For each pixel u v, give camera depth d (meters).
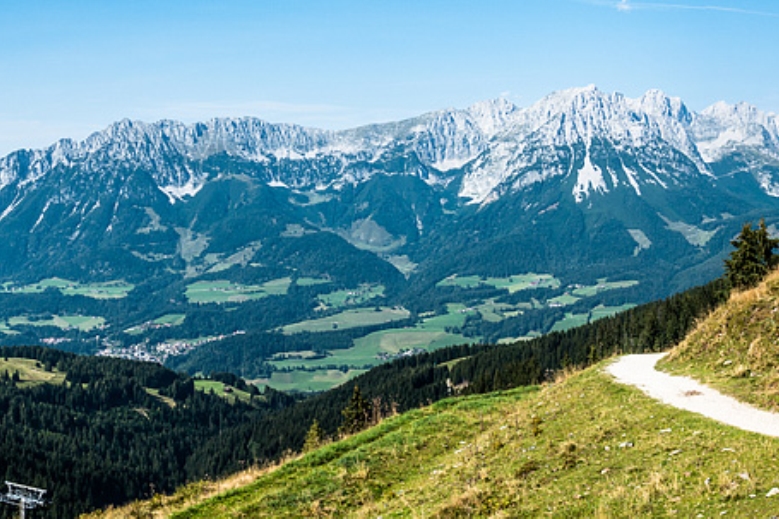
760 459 19.59
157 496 34.38
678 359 36.47
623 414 27.47
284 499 29.11
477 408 39.97
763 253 64.62
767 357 30.06
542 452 26.38
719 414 25.17
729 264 66.81
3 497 56.19
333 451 35.72
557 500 21.50
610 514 19.20
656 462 21.86
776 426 22.98
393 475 31.27
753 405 26.11
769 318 32.78
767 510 16.64
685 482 19.75
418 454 33.16
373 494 29.20
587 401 31.25
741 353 32.12
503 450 28.66
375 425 41.62
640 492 19.84
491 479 25.47
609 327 154.62
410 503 26.33
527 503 22.17
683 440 22.89
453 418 37.44
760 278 63.44
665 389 30.47
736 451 20.70
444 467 29.83
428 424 36.88
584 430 27.16
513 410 36.56
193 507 29.83
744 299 35.69
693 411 25.92
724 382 29.98
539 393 39.47
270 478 32.84
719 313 37.22
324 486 30.17
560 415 30.67
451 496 24.80
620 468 22.44
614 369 36.91
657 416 26.16
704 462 20.69
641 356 41.94
